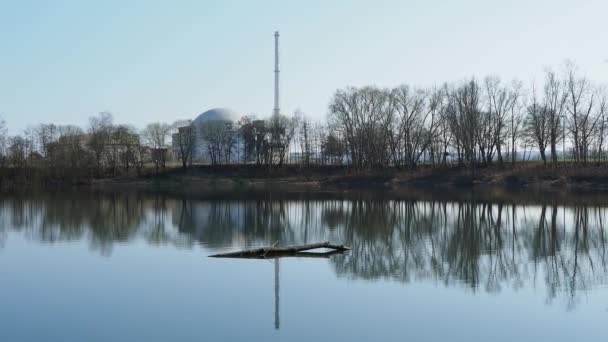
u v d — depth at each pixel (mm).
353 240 41594
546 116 102312
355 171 120625
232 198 83375
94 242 40156
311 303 23625
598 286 26609
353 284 26969
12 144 120062
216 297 24641
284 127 137000
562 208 62094
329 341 19094
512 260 33219
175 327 20609
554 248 37469
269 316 21859
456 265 31672
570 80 100438
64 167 121125
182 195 91062
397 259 33344
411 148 115750
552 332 20031
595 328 20438
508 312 22406
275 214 60125
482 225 49531
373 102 118375
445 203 69938
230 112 177375
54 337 19688
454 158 118562
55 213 61031
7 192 99812
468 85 116812
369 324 20906
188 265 31344
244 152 143375
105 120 137125
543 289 26031
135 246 38375
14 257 34188
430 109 113500
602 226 47844
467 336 19641
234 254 34156
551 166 99250
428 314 22094
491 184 97312
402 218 55531
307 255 34469
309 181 121812
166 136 146625
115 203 75125
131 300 24219
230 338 19438
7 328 20625
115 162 135000
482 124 106875
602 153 103000
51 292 25594
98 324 21016
